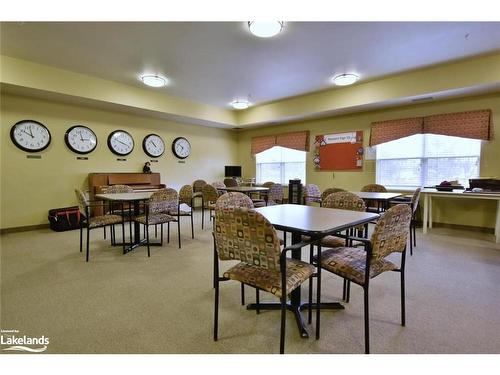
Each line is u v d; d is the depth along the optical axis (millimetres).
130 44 3443
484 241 3863
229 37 3260
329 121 6301
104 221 3229
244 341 1626
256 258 1380
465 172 4664
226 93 5648
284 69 4270
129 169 5961
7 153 4430
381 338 1647
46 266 2877
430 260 3049
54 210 4613
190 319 1865
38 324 1800
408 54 3732
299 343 1604
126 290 2316
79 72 4441
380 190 4527
